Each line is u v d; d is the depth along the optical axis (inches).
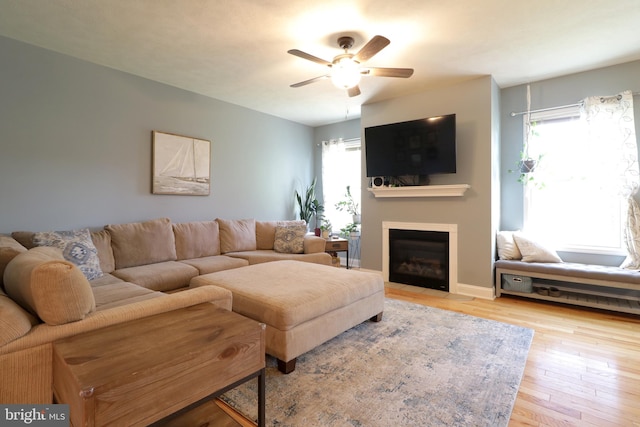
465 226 149.2
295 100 174.9
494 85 145.4
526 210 152.2
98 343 46.6
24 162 111.2
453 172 146.3
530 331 105.1
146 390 39.5
